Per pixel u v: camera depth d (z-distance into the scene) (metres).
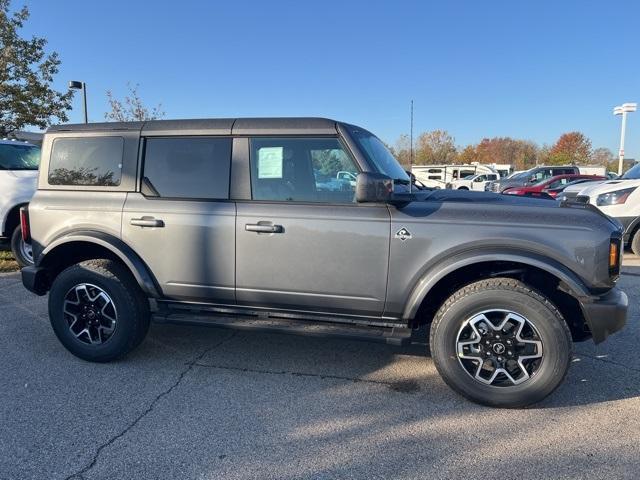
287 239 3.68
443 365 3.48
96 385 3.79
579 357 4.36
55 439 3.06
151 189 4.02
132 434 3.11
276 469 2.76
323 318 3.79
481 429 3.18
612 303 3.28
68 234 4.15
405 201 3.57
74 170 4.21
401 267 3.52
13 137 19.52
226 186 3.87
